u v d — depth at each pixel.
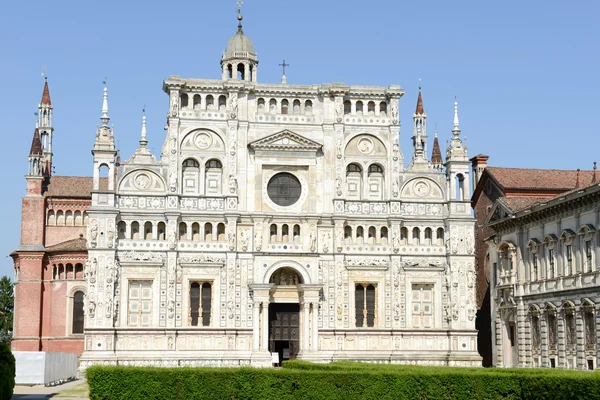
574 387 54.03
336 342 103.44
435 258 106.81
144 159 103.94
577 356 82.38
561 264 87.25
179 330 101.00
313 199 105.75
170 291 101.38
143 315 101.19
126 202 102.50
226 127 105.69
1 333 167.88
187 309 101.81
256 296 102.06
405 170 108.06
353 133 107.75
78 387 87.88
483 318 118.25
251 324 102.25
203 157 105.00
